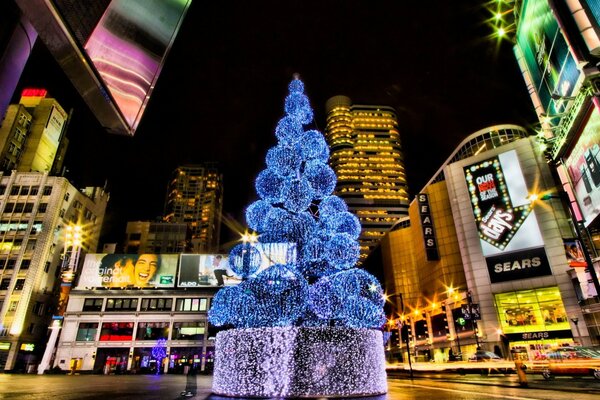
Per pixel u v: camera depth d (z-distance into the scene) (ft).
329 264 35.24
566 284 144.97
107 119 15.14
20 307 171.42
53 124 244.63
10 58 12.59
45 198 198.08
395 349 266.16
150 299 177.37
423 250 234.58
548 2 104.68
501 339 151.43
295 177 38.45
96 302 175.32
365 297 35.06
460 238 178.60
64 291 92.84
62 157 253.03
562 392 38.99
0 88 12.03
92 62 12.67
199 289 179.42
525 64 140.67
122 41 14.48
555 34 110.83
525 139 170.50
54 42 11.59
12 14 12.57
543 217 156.66
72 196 211.61
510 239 161.48
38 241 186.70
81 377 101.24
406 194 515.91
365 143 558.15
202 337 170.19
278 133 40.16
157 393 40.63
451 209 201.05
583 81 96.94
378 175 526.98
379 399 30.63
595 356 61.21
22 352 167.12
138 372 161.27
